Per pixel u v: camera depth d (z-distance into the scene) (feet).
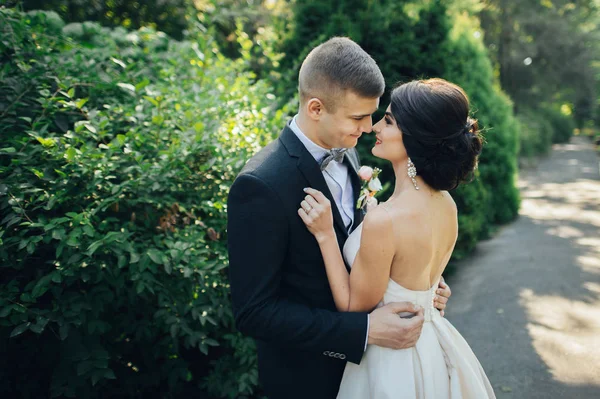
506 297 14.84
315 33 14.66
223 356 8.90
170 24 25.25
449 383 5.56
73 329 7.23
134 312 8.14
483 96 20.10
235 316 5.24
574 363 11.08
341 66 5.11
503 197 23.70
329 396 5.77
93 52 10.54
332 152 5.74
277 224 5.16
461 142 5.09
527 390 10.20
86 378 7.21
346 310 5.41
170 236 7.89
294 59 14.44
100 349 7.25
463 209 17.62
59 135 8.48
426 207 5.23
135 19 24.77
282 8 20.08
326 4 14.75
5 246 6.71
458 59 16.72
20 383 8.01
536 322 13.15
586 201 29.78
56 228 6.75
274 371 5.82
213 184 8.68
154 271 7.22
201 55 11.05
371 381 5.39
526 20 70.13
